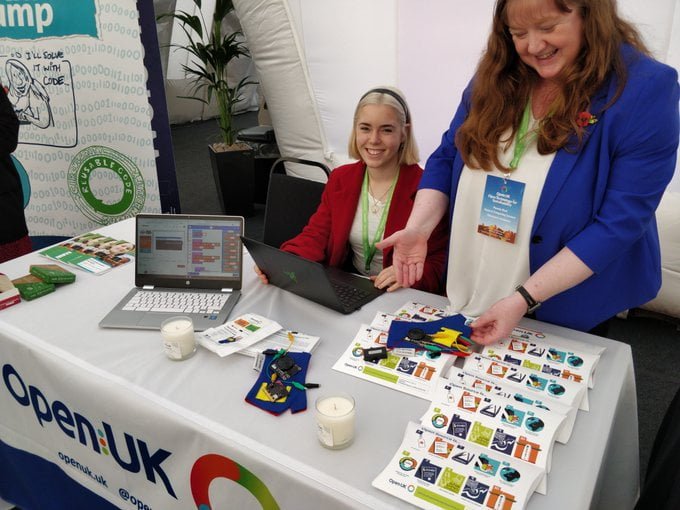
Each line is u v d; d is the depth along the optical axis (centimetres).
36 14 292
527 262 134
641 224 117
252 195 418
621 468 131
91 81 305
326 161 371
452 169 151
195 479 115
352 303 152
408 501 89
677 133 114
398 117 171
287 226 219
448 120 307
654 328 273
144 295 158
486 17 267
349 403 103
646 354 253
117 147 320
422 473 93
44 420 146
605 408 110
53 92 306
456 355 124
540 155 125
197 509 119
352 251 198
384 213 182
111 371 126
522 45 114
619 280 132
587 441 101
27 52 300
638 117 112
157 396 117
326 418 97
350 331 139
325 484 93
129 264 182
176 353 128
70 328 145
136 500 134
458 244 145
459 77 290
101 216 335
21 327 145
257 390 116
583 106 117
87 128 314
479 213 138
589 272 118
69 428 139
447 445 99
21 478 168
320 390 117
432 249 175
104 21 294
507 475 92
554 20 106
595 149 119
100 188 329
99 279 172
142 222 161
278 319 146
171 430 112
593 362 121
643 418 213
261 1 334
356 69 325
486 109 129
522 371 118
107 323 144
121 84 307
